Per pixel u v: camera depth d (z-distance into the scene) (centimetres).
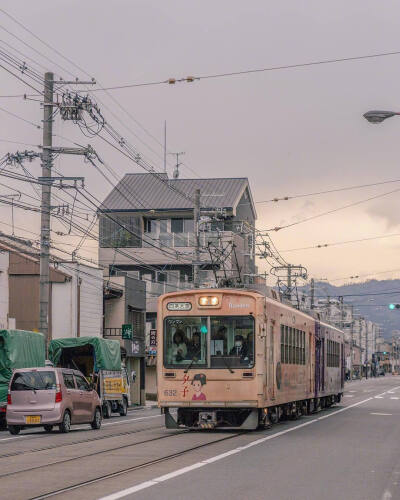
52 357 3772
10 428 2500
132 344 5225
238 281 3988
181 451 1762
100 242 6475
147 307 6300
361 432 2428
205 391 2286
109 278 5203
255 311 2300
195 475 1352
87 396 2658
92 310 4778
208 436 2181
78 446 1942
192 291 2333
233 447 1862
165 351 2325
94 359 3731
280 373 2562
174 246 6384
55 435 2392
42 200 3112
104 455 1698
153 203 6500
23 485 1237
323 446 1920
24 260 4541
